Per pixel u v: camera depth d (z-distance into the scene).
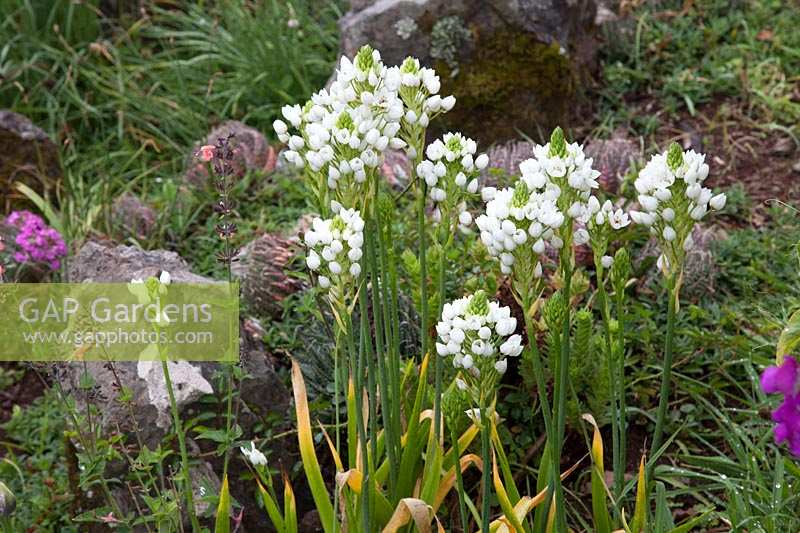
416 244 3.84
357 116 2.17
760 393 3.07
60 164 5.02
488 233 2.04
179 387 2.83
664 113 5.26
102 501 2.95
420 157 2.37
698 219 2.11
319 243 2.13
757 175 4.76
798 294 3.64
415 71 2.30
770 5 5.88
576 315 3.01
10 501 2.55
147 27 6.23
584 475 3.18
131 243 4.39
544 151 2.08
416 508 2.26
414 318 3.29
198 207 4.71
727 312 3.54
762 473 2.85
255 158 4.87
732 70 5.42
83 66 5.89
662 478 3.10
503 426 3.17
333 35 5.90
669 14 5.85
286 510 2.50
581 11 5.29
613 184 4.31
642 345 3.50
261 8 5.93
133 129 5.50
